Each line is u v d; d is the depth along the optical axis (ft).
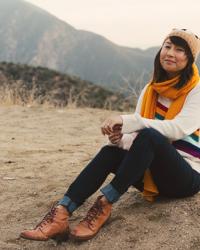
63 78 70.44
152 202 13.24
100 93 60.18
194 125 12.22
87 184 12.03
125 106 36.01
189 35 12.26
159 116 12.69
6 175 17.43
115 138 12.15
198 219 12.38
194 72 12.51
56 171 17.81
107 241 12.01
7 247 12.24
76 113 32.17
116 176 11.96
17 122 29.22
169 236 11.87
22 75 72.02
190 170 12.49
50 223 11.73
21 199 15.08
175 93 12.39
